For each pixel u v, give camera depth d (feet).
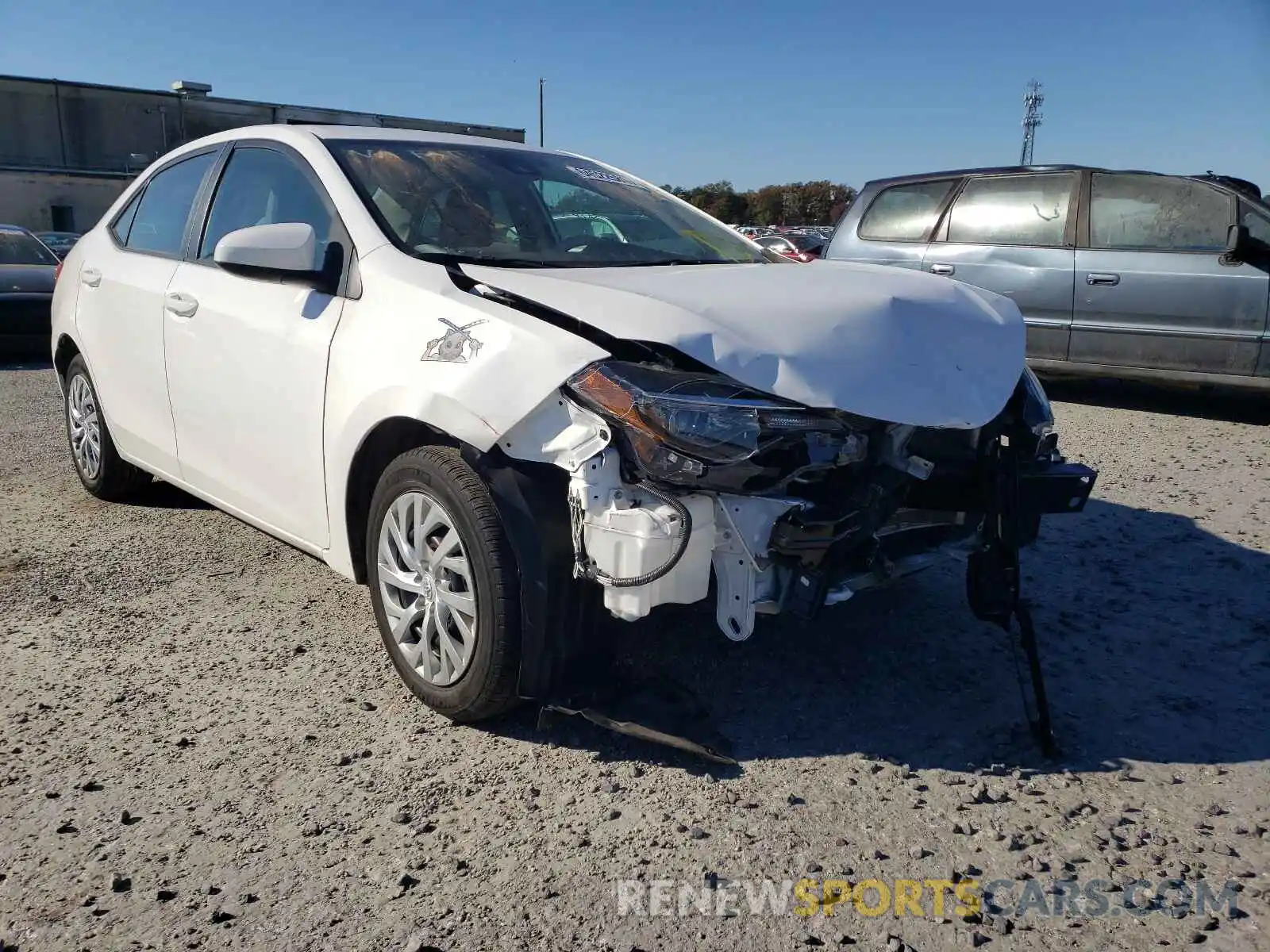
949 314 9.89
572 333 8.74
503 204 11.88
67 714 9.87
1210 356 24.30
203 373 12.53
